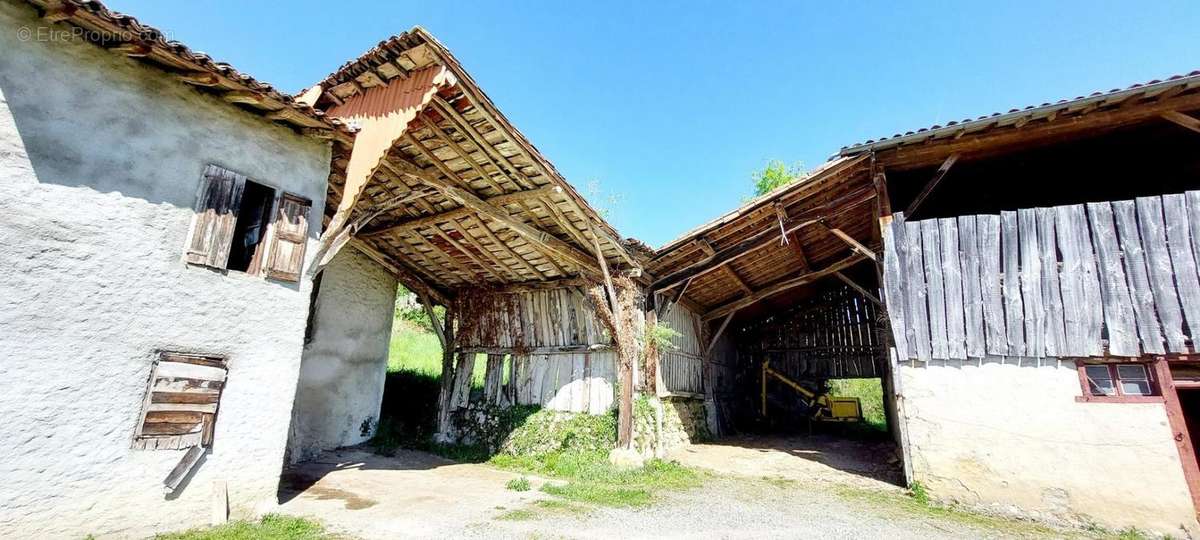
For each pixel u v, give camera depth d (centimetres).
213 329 498
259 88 511
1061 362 676
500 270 1082
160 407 456
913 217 1054
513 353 1118
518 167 727
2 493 371
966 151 780
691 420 1263
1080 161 831
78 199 427
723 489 780
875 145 770
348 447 973
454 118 630
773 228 950
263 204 571
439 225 934
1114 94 630
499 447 1031
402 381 1375
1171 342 624
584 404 1001
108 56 459
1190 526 581
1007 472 673
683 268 1039
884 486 822
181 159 493
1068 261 694
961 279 745
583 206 778
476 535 522
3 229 388
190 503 468
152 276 462
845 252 1303
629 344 927
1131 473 618
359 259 1045
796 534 562
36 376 393
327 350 955
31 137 409
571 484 775
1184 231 649
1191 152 786
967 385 716
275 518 516
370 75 638
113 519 421
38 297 399
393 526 542
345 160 708
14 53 408
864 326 1566
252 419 521
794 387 1603
